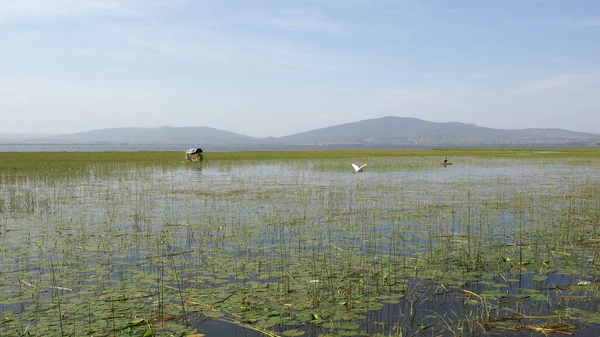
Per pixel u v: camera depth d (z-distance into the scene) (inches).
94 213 781.9
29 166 1824.6
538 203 880.9
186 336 318.3
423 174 1593.3
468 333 325.7
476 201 912.3
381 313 361.4
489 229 652.7
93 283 426.9
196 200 932.6
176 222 705.0
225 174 1584.6
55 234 620.4
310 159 2677.2
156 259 503.5
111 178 1411.2
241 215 763.4
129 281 431.5
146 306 370.6
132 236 610.2
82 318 348.2
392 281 434.0
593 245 561.6
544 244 569.9
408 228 661.3
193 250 541.6
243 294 396.8
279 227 667.4
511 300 387.9
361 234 623.5
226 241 584.4
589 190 1074.1
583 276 450.3
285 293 399.2
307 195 1002.1
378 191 1074.7
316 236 611.8
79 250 538.6
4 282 427.5
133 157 2679.6
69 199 941.8
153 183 1261.1
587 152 4217.5
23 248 546.3
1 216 753.0
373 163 2309.3
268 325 336.8
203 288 412.5
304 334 322.3
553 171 1756.9
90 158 2519.7
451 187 1158.3
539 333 326.6
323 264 483.5
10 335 318.0
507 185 1206.3
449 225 684.1
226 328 332.5
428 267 475.2
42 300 384.2
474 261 494.9
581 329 332.5
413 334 324.2
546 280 439.5
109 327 332.5
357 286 418.0
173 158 2605.8
